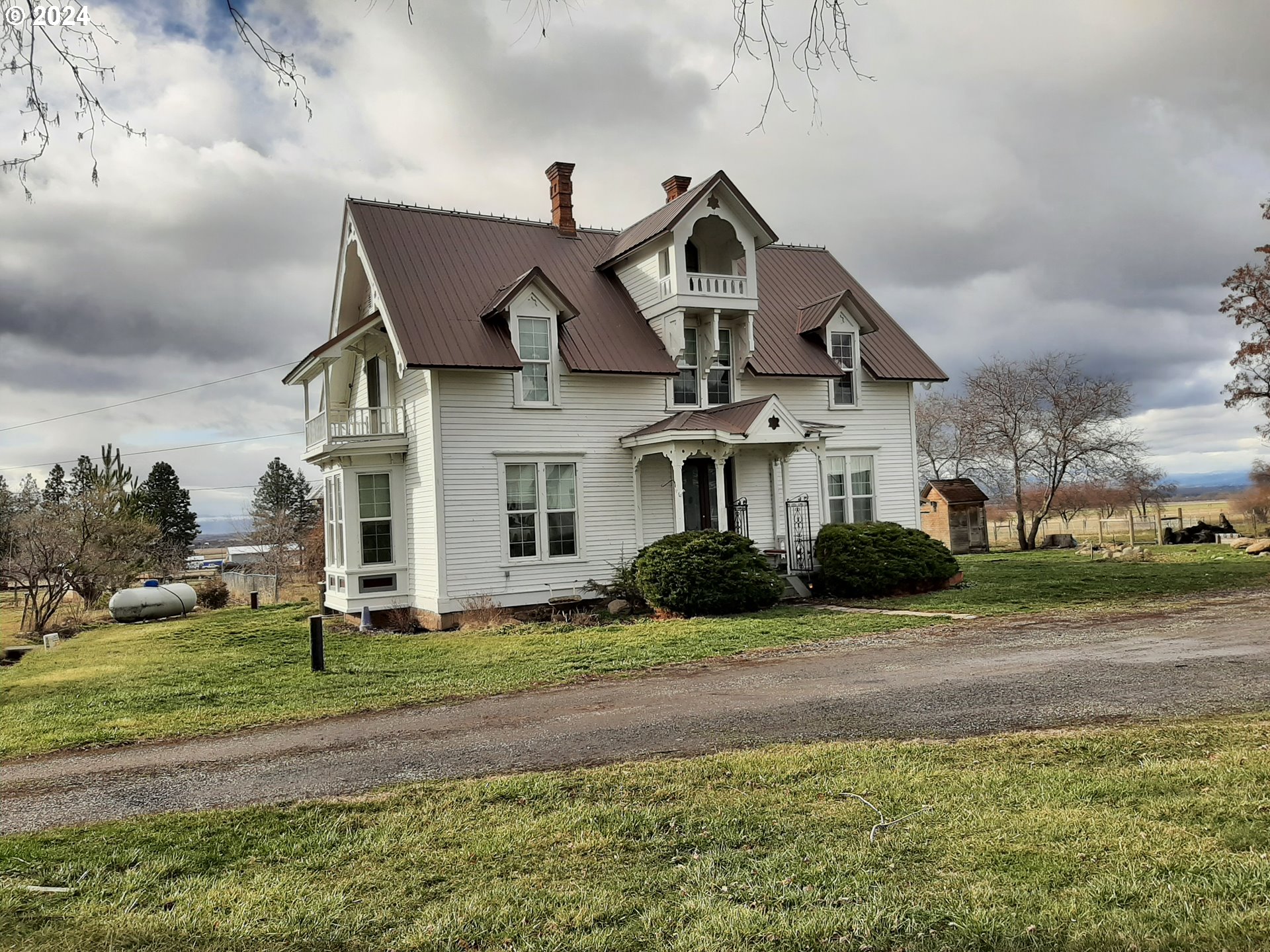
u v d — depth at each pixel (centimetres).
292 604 2991
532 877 574
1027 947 443
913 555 2206
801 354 2500
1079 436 4481
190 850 656
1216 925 446
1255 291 4069
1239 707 896
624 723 998
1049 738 816
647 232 2398
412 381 2158
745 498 2428
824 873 550
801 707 1021
